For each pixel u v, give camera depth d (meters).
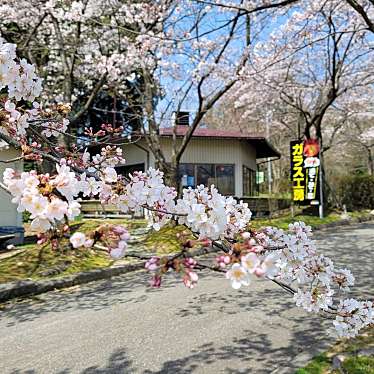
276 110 16.66
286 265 2.00
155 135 9.34
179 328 3.71
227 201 2.00
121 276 6.17
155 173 1.90
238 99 16.34
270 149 16.70
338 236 10.23
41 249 6.64
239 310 4.23
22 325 3.95
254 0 7.68
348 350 2.92
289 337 3.39
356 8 4.72
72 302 4.77
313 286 2.21
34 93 1.92
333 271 2.25
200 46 8.53
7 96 2.17
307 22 8.42
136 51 8.27
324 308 2.14
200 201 1.56
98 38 8.88
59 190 1.27
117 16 8.30
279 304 4.41
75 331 3.71
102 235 1.28
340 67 12.23
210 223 1.46
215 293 4.96
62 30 8.76
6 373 2.85
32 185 1.25
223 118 22.02
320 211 13.54
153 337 3.48
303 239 2.06
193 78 8.79
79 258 6.44
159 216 1.78
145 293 5.08
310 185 13.74
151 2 8.09
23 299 4.92
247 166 15.95
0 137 1.84
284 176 20.23
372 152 22.48
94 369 2.88
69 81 8.13
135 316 4.12
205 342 3.34
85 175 1.66
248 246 1.32
